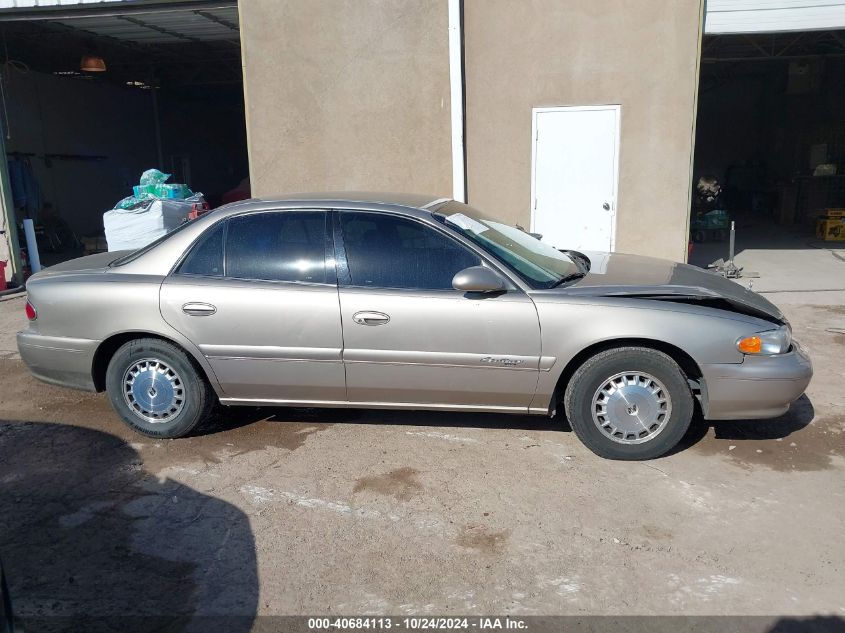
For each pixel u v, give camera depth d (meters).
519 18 8.58
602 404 4.31
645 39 8.42
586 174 8.84
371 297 4.34
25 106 15.62
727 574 3.24
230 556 3.44
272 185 9.38
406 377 4.39
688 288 4.33
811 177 17.36
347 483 4.14
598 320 4.17
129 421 4.75
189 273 4.59
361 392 4.50
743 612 2.99
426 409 4.55
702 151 22.73
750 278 10.06
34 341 4.79
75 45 14.62
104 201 18.69
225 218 4.61
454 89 8.73
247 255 4.55
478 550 3.46
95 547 3.53
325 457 4.48
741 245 13.80
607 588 3.16
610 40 8.48
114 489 4.11
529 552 3.44
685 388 4.21
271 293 4.43
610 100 8.62
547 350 4.22
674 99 8.51
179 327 4.51
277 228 4.57
